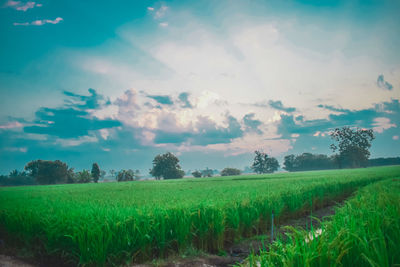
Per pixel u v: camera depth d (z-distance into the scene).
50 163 113.06
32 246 9.38
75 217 8.56
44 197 21.03
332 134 130.50
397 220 4.07
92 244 7.06
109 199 16.45
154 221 8.04
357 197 8.70
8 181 146.75
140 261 7.67
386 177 32.59
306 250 3.49
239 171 159.50
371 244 3.42
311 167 168.88
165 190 24.28
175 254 8.15
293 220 12.95
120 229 7.54
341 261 3.29
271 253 3.61
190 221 8.56
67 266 7.86
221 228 8.79
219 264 7.43
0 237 10.88
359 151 122.56
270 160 170.25
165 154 133.62
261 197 12.26
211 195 15.40
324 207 17.12
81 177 119.31
